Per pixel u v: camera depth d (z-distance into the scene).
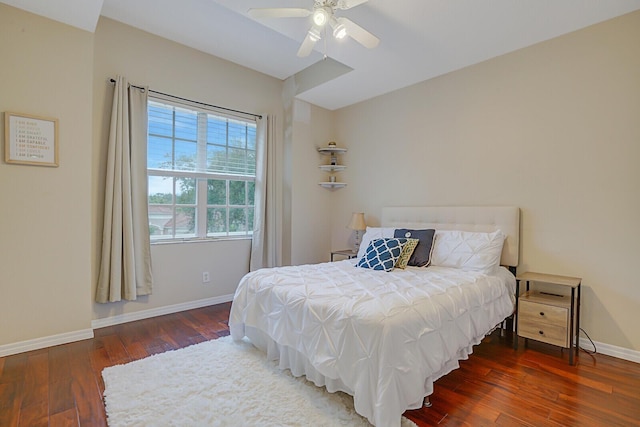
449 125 3.49
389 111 4.09
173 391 1.92
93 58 2.84
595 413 1.77
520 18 2.48
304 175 4.50
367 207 4.38
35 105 2.49
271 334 2.22
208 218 3.83
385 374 1.53
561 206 2.75
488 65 3.17
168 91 3.40
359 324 1.67
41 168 2.52
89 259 2.76
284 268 2.84
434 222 3.53
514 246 2.94
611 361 2.40
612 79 2.50
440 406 1.83
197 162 3.72
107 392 1.90
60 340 2.62
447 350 1.86
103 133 2.99
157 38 3.32
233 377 2.09
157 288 3.39
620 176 2.47
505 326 2.97
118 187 2.97
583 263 2.63
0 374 2.13
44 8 2.41
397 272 2.72
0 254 2.37
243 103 4.03
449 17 2.47
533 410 1.79
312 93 4.16
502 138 3.09
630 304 2.43
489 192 3.18
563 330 2.38
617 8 2.36
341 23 2.12
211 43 3.47
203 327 3.05
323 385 1.94
